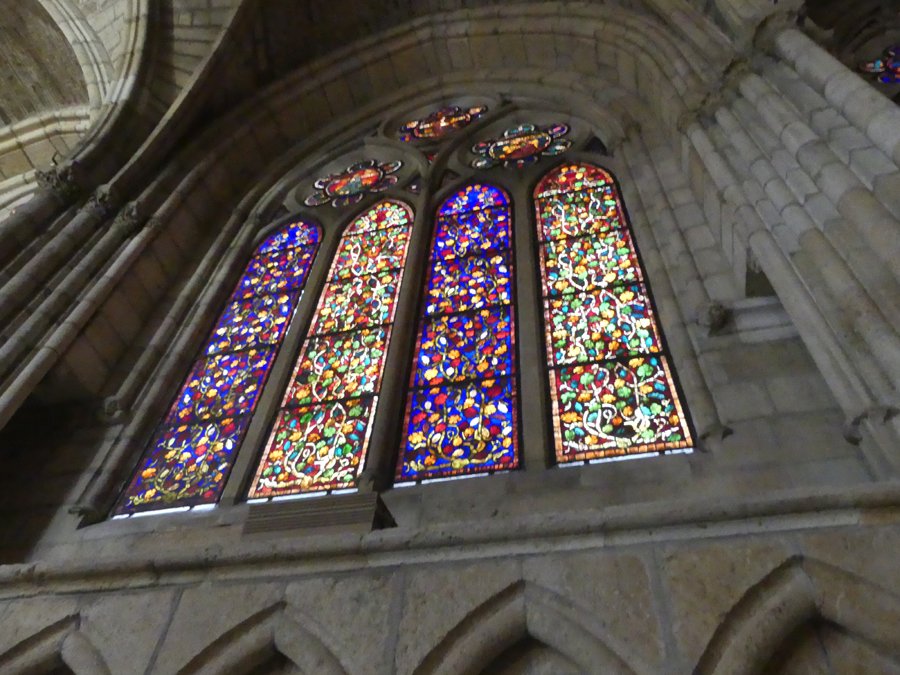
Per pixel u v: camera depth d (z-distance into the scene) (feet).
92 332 22.45
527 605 10.79
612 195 24.91
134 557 12.76
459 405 18.67
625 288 20.76
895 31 27.22
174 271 26.81
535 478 16.02
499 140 30.60
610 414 17.29
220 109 33.17
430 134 32.65
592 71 31.04
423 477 17.06
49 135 37.68
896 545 10.09
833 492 10.77
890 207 12.53
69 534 17.83
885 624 9.46
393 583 11.50
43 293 22.59
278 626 11.40
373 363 20.89
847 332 12.93
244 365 22.41
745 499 11.04
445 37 34.22
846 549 10.24
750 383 16.35
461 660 10.41
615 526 11.28
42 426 21.42
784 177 15.52
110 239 25.29
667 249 20.95
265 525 13.28
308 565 12.10
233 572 12.31
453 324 21.36
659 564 10.76
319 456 18.48
